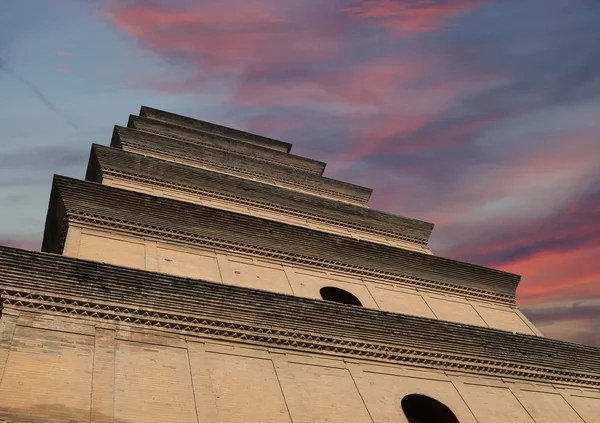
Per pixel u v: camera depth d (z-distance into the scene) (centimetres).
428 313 2292
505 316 2523
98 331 1421
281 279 2077
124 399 1288
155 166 2391
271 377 1538
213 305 1617
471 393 1855
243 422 1375
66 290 1450
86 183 1933
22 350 1283
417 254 2478
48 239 2119
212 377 1451
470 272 2573
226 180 2542
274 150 3372
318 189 3125
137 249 1877
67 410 1201
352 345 1777
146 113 3303
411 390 1744
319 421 1484
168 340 1494
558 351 2170
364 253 2370
